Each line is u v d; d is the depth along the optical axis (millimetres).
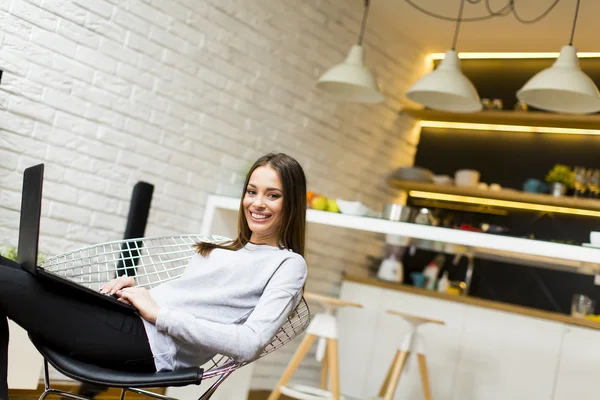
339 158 5215
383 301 5074
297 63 4805
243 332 1831
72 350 1793
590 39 4922
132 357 1853
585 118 4965
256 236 2092
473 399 4598
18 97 3494
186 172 4242
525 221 5328
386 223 3848
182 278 2016
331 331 4016
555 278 5145
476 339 4668
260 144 4645
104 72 3803
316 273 5109
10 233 3547
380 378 4984
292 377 5102
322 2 4891
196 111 4250
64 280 1768
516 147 5508
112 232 3928
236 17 4375
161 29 4016
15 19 3445
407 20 5262
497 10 4773
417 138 5926
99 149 3830
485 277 5414
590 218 5051
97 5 3729
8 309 1738
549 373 4387
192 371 1786
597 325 4285
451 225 5445
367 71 4129
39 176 1752
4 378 1757
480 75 5719
